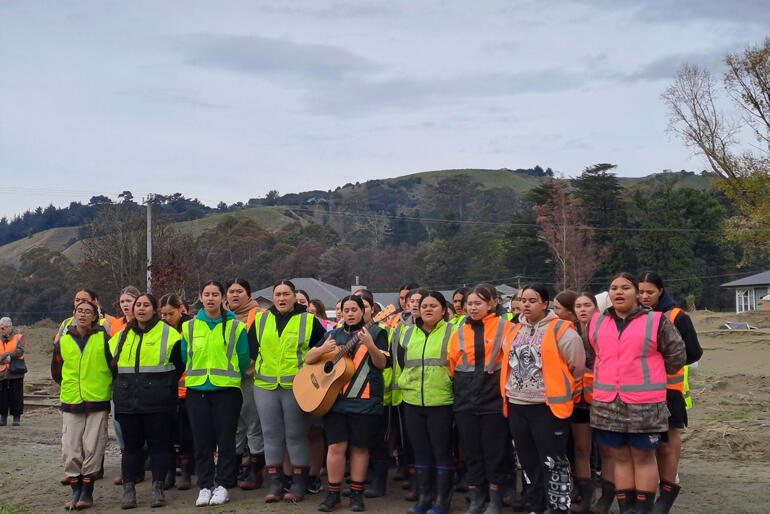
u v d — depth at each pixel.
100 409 8.45
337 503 8.09
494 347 7.44
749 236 36.62
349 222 171.50
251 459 8.98
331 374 7.89
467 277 84.25
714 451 11.67
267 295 46.41
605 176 76.50
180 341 8.48
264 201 198.38
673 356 6.60
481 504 7.55
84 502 8.32
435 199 145.38
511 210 138.12
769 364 24.12
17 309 90.62
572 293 8.12
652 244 71.81
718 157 36.41
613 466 7.52
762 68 34.69
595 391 6.87
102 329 8.56
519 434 7.21
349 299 8.22
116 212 48.88
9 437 13.73
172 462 9.15
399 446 9.34
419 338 7.95
